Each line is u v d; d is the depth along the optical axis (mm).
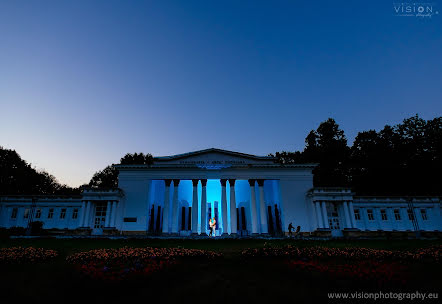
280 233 44469
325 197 43562
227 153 47000
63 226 47344
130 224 43219
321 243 29203
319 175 67875
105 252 19500
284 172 46406
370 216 47156
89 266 15555
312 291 12367
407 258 18734
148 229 44094
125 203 44375
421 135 59219
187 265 17016
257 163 46219
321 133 72438
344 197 43719
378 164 60781
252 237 37594
